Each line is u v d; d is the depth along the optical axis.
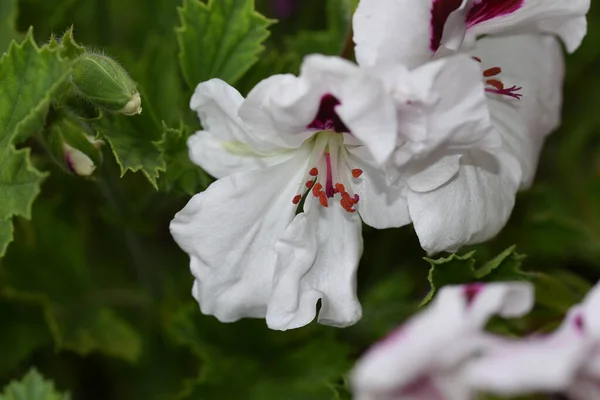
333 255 0.34
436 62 0.31
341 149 0.34
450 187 0.33
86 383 0.41
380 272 0.40
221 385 0.38
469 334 0.28
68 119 0.34
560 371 0.27
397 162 0.32
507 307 0.29
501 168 0.34
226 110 0.33
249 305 0.34
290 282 0.33
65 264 0.41
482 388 0.28
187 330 0.39
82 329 0.40
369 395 0.28
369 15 0.32
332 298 0.34
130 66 0.38
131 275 0.42
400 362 0.28
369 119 0.31
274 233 0.34
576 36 0.35
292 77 0.32
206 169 0.34
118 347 0.40
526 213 0.41
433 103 0.31
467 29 0.34
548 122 0.37
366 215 0.34
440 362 0.28
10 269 0.40
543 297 0.35
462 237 0.34
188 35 0.36
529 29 0.35
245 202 0.34
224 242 0.33
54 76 0.33
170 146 0.36
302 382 0.39
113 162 0.38
